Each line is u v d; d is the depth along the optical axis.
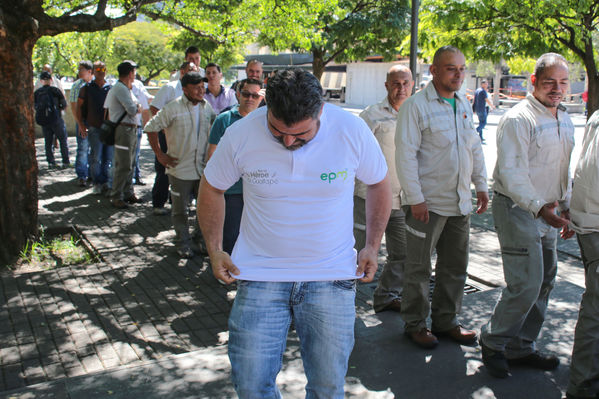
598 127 3.01
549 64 3.21
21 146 5.78
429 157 3.59
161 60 32.62
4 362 3.69
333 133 2.25
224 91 7.00
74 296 4.82
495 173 3.43
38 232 6.10
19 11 5.42
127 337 4.09
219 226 2.44
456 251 3.74
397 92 4.16
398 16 12.17
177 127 5.59
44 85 10.89
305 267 2.34
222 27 10.76
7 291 4.91
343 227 2.38
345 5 12.15
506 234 3.29
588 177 3.03
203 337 4.12
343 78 41.72
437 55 3.53
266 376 2.35
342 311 2.37
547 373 3.49
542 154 3.31
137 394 3.19
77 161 9.42
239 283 2.42
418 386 3.31
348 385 3.31
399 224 4.28
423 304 3.74
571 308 4.41
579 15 7.11
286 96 2.00
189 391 3.22
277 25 10.16
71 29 5.74
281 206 2.29
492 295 4.77
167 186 7.55
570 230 3.45
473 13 7.48
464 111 3.64
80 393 3.18
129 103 7.71
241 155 2.26
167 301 4.76
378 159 2.38
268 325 2.34
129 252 6.06
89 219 7.41
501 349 3.36
